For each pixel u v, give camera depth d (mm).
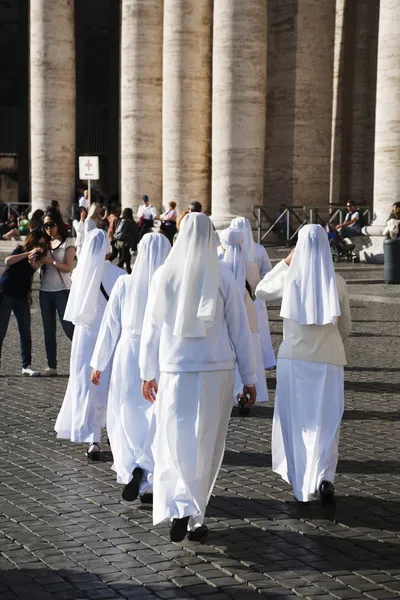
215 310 7605
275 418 8969
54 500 8938
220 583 6953
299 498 8539
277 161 39906
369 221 40062
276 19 39500
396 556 7484
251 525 8227
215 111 36250
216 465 7887
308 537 7926
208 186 40469
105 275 10555
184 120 39812
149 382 7875
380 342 18297
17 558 7449
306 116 39500
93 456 10320
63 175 45188
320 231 8758
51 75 44531
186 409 7547
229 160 35969
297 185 39562
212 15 40156
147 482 8688
